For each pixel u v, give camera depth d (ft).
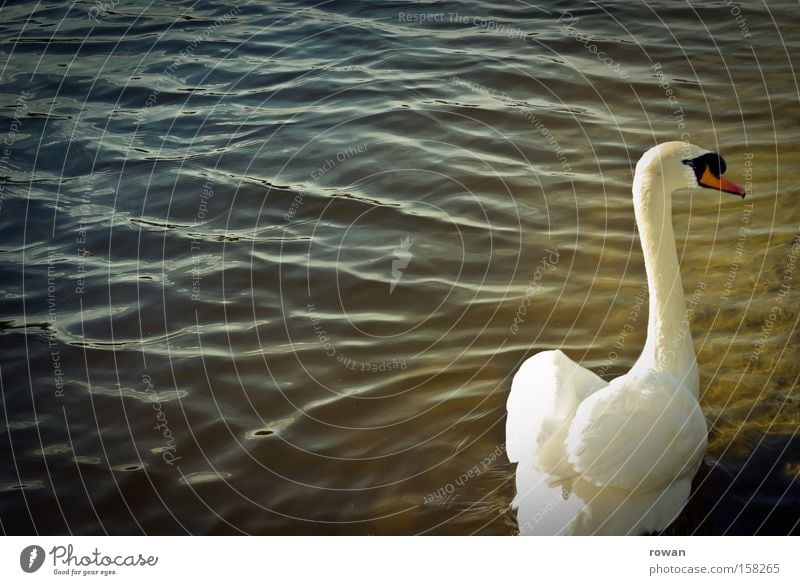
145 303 18.85
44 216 21.74
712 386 16.38
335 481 14.85
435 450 15.37
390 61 28.32
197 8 33.27
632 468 12.89
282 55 29.07
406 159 23.36
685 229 21.02
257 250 20.33
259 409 16.29
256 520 14.20
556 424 13.51
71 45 30.66
